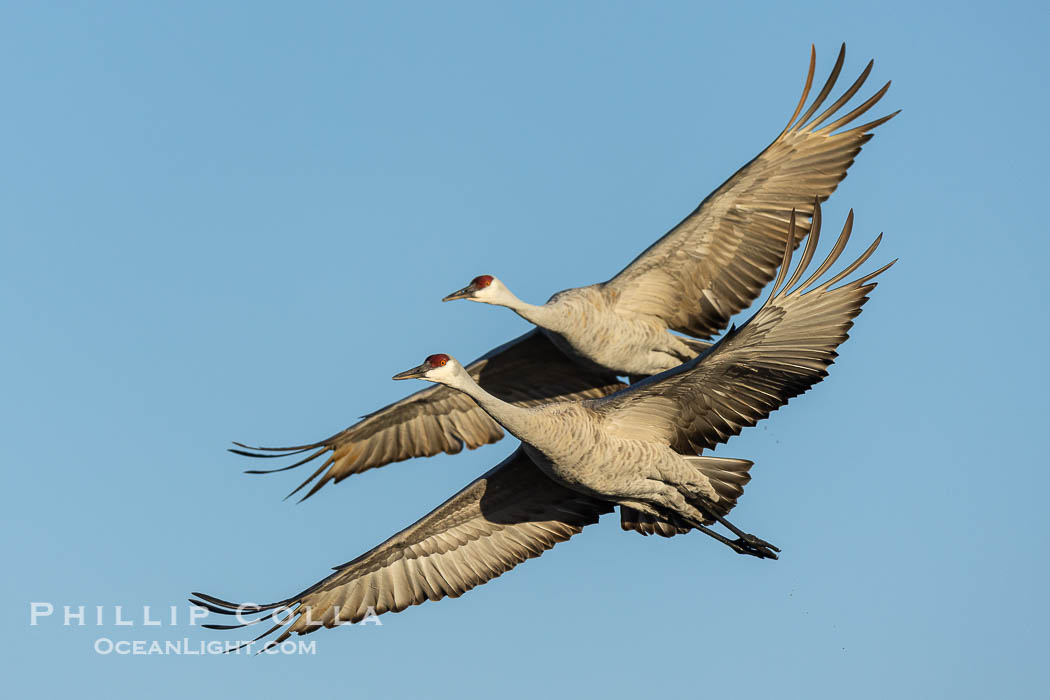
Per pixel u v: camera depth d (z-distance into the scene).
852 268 13.40
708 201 16.66
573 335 16.84
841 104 16.53
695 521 15.67
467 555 16.31
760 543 15.50
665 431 15.09
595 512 16.44
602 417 14.84
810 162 16.80
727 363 14.05
